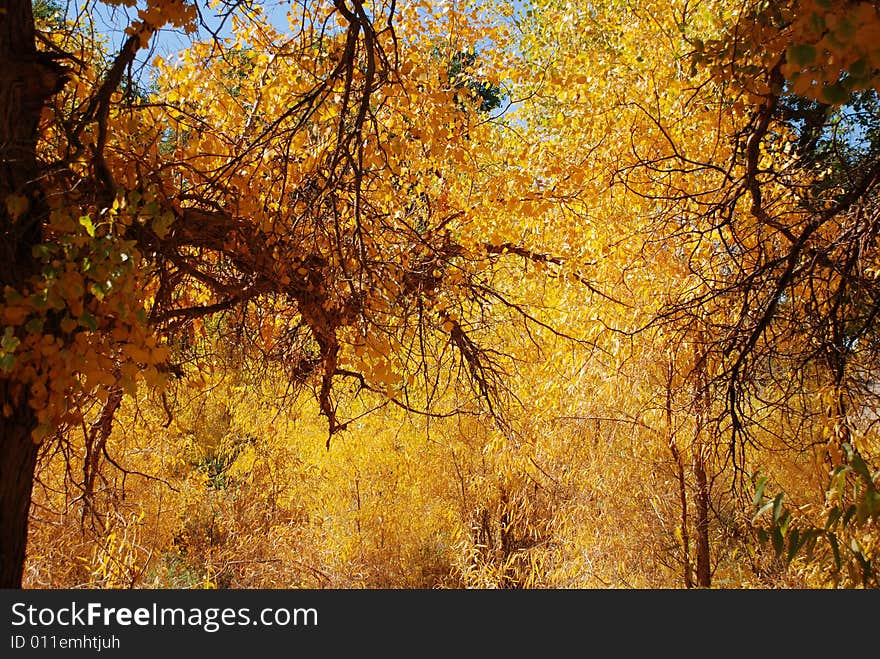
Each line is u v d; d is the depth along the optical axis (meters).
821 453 3.74
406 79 4.18
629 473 7.01
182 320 4.22
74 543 5.81
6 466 2.76
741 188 3.76
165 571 7.95
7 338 2.35
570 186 5.27
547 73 5.23
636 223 5.65
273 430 9.04
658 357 6.17
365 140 3.88
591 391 6.84
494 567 8.88
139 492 7.98
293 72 4.19
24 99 2.89
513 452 7.42
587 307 6.16
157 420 7.06
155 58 4.04
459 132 4.84
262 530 9.90
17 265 2.79
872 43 1.69
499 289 6.46
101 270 2.55
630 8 5.93
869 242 3.27
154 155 3.52
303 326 4.86
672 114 5.31
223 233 3.76
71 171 2.98
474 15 4.76
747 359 3.90
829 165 4.41
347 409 8.95
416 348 5.84
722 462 6.35
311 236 3.96
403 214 4.83
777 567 6.21
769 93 3.42
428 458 9.85
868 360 3.78
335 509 10.04
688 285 5.37
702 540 6.60
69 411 2.96
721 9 4.55
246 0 3.22
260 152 3.90
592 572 7.17
